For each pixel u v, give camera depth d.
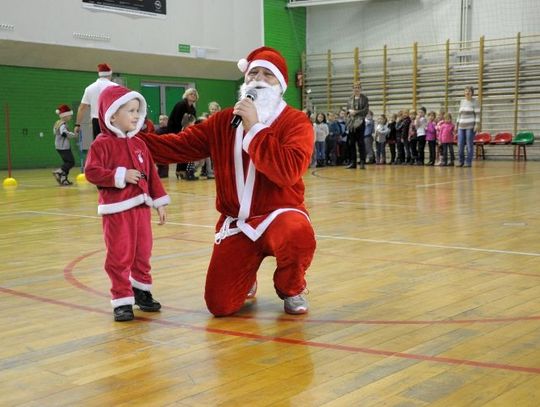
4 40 13.66
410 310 3.18
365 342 2.68
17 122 14.96
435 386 2.17
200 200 8.34
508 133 16.22
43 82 15.20
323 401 2.07
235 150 3.11
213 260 3.10
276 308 3.28
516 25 16.81
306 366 2.40
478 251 4.72
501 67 16.84
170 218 6.68
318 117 15.76
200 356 2.55
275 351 2.59
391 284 3.75
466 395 2.09
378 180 11.28
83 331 2.92
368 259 4.49
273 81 3.15
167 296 3.56
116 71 16.27
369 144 16.88
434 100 18.00
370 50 18.98
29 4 13.96
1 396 2.17
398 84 18.58
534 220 6.28
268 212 3.10
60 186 10.77
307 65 20.16
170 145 3.29
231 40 18.28
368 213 6.95
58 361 2.51
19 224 6.44
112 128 3.13
